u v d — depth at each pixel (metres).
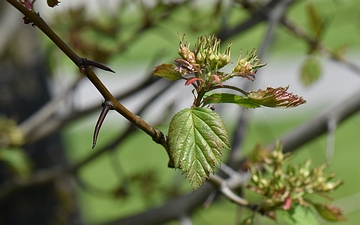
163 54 5.04
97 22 4.90
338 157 13.91
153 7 4.80
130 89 5.08
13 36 5.79
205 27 5.21
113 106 2.06
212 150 2.12
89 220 6.54
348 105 4.32
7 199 5.57
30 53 6.21
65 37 4.92
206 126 2.15
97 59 4.70
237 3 4.95
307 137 4.33
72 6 4.86
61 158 6.22
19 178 5.29
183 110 2.18
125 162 14.50
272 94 2.19
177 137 2.13
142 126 2.15
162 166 14.01
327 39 17.66
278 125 17.05
